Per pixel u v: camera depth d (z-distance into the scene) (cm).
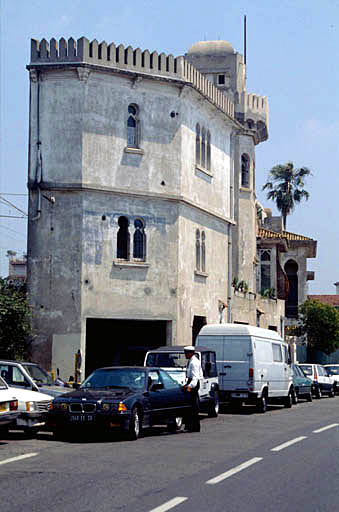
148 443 1559
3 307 2877
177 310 3291
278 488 1011
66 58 3139
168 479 1073
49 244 3103
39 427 1705
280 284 5138
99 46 3188
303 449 1455
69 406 1592
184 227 3409
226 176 3962
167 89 3353
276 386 2759
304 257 6253
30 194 3150
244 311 4200
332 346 5678
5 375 1873
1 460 1267
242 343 2542
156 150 3306
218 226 3859
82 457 1309
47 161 3136
